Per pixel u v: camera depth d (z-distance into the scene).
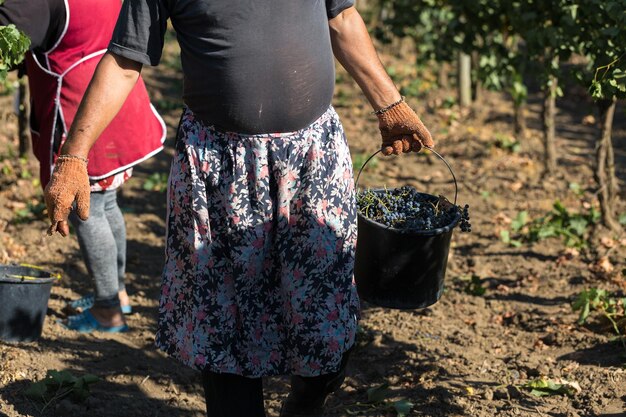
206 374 2.90
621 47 4.39
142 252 5.79
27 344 4.11
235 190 2.71
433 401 3.65
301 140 2.72
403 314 4.74
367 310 4.80
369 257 3.17
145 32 2.60
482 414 3.52
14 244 5.62
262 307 2.83
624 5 4.17
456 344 4.32
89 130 2.61
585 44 5.25
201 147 2.71
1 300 4.02
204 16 2.58
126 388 3.86
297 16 2.62
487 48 6.33
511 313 4.75
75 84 3.91
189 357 2.78
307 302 2.79
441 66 11.12
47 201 2.57
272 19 2.60
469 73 10.20
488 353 4.20
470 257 5.74
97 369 4.00
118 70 2.63
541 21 5.55
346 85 11.43
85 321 4.38
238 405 2.85
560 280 5.21
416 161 8.16
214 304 2.77
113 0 4.00
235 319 2.81
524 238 6.07
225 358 2.78
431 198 3.28
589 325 4.43
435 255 3.14
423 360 4.09
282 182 2.72
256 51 2.60
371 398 3.70
